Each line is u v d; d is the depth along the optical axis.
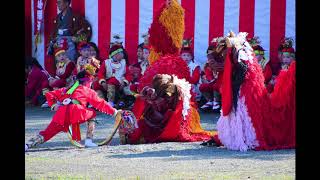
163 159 20.84
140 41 36.88
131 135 23.95
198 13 36.31
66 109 22.91
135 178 18.03
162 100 23.80
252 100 22.19
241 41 22.45
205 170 19.03
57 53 36.25
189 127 24.27
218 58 23.05
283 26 35.81
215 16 36.25
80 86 23.30
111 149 22.81
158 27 24.94
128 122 23.72
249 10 35.97
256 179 17.75
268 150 22.25
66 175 18.52
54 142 24.58
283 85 22.66
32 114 32.53
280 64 35.12
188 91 24.03
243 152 21.94
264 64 34.31
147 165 19.83
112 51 34.44
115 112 23.73
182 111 23.92
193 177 18.09
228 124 22.48
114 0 36.94
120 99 34.41
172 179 17.86
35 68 36.75
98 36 37.09
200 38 36.34
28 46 37.84
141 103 24.34
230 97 22.25
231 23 36.19
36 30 37.56
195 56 36.41
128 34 36.97
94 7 37.03
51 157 21.34
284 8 35.75
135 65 34.56
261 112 22.31
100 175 18.47
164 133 23.95
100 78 34.28
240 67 22.14
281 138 22.62
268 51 35.97
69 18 36.84
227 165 19.77
